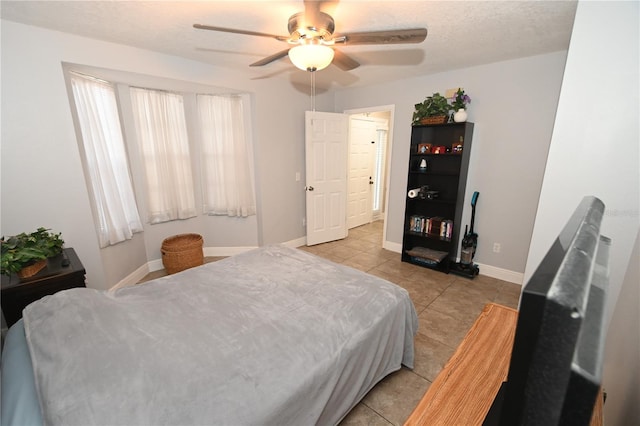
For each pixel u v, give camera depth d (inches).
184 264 122.6
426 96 135.9
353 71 127.8
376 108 156.5
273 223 156.4
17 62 80.7
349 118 175.6
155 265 133.4
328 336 51.0
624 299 49.1
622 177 59.4
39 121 85.4
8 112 81.3
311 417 43.2
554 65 102.4
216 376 40.6
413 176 140.5
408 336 69.3
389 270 134.5
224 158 141.3
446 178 133.9
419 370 72.7
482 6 70.9
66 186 91.3
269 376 41.8
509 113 113.8
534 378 11.6
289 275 73.8
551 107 105.0
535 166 111.3
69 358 41.0
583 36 59.6
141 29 84.8
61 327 46.9
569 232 18.7
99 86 105.2
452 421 32.2
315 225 169.5
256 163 145.4
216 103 136.1
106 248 105.1
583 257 14.5
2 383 41.3
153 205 128.8
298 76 136.9
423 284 119.9
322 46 68.7
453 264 133.1
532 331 11.4
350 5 70.5
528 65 107.3
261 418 36.8
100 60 92.6
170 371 40.7
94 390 36.5
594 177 61.9
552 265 13.7
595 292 16.0
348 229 206.5
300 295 63.6
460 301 106.1
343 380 49.3
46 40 83.7
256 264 81.0
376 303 62.3
